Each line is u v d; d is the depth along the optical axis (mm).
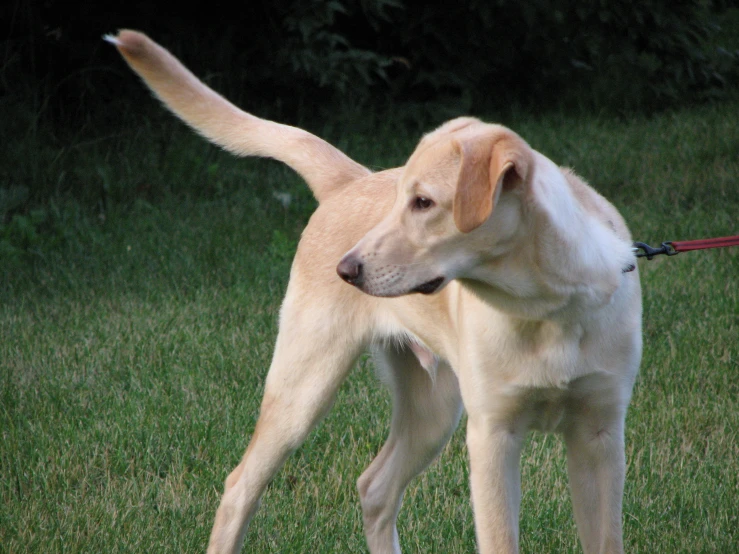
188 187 11820
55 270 9359
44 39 13016
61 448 6184
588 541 4449
